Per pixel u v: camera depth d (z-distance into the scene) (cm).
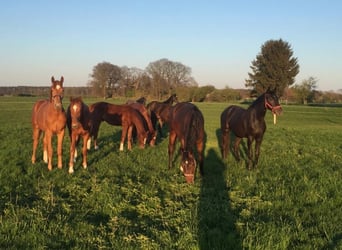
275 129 2450
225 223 591
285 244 507
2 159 1070
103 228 564
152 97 8394
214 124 2714
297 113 4559
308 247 501
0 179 841
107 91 9125
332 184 816
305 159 1179
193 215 621
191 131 814
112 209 646
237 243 518
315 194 738
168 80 8731
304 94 6938
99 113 1344
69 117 1079
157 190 776
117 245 504
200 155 906
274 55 7238
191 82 8900
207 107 5431
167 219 606
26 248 492
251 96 7819
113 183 812
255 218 607
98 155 1203
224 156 1180
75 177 865
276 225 575
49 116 934
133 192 752
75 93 9569
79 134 978
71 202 691
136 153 1262
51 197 687
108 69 8975
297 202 705
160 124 1833
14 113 3731
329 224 581
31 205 657
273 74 7206
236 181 864
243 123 1033
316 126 2970
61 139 973
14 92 10181
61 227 561
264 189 789
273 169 1005
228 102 7125
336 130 2453
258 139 1018
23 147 1310
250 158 1023
